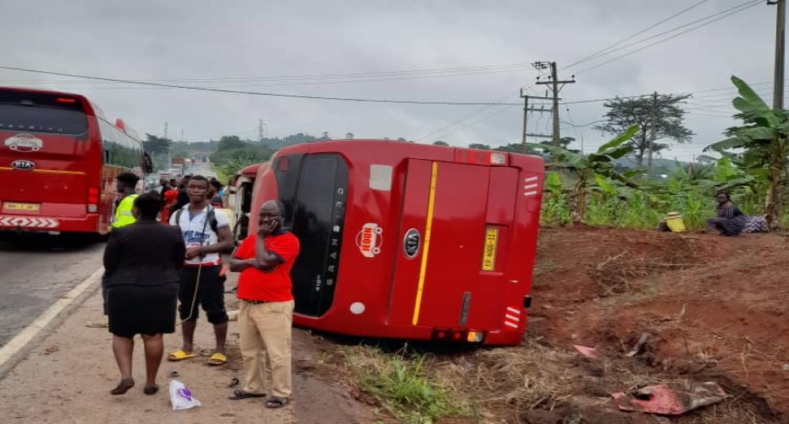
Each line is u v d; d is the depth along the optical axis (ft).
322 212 26.07
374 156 25.72
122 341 17.61
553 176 53.67
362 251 25.70
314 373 21.44
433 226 25.82
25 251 46.57
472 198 26.17
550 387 23.84
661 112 170.91
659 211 55.57
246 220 45.21
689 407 21.94
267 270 17.80
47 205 45.21
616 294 34.27
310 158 26.55
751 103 43.19
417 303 25.93
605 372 25.22
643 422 21.22
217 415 17.25
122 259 17.19
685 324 27.43
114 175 52.95
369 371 23.09
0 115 44.62
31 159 44.80
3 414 16.38
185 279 20.85
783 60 69.97
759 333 24.94
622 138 46.96
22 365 20.02
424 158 25.79
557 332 30.94
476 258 26.27
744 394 22.38
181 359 21.35
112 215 52.60
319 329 26.25
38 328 24.38
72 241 53.01
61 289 32.32
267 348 18.10
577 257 38.88
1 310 27.45
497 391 24.02
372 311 25.81
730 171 53.88
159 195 17.62
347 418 18.38
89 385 18.62
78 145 45.42
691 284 31.68
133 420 16.52
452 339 26.48
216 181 44.27
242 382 19.77
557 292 35.47
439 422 20.24
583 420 21.26
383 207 25.62
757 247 37.65
